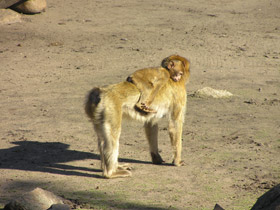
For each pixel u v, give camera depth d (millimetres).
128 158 10812
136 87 9570
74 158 10789
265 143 11680
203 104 16422
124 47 27656
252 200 7859
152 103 9773
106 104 9117
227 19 37438
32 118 14594
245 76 21281
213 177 9234
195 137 12391
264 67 23234
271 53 26531
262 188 8500
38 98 17438
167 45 28234
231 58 25219
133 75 9672
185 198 8008
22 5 36156
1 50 26641
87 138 12539
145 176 9422
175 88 10133
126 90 9391
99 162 10547
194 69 22641
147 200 7871
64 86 19406
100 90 9227
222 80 20438
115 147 9250
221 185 8742
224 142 11867
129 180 9156
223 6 43719
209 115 14867
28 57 25188
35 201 6809
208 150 11211
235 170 9648
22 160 10539
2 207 7207
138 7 42156
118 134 9266
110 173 9266
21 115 14992
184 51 26719
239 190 8430
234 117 14523
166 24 35000
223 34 31672
